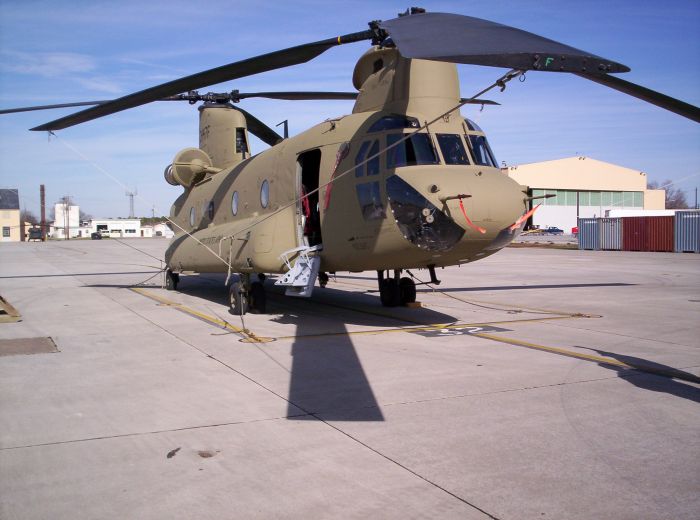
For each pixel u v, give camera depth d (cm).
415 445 493
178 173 1666
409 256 966
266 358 821
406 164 952
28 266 2895
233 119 1628
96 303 1469
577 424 540
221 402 618
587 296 1552
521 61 569
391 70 1040
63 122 1209
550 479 427
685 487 413
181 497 404
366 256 1011
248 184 1345
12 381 706
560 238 6894
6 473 444
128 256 3756
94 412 588
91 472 445
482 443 496
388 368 756
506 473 437
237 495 406
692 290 1680
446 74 1012
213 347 902
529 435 513
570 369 745
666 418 556
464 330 1038
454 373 728
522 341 934
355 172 1014
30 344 934
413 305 1338
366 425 542
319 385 680
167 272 1836
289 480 429
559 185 6938
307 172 1222
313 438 511
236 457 471
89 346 918
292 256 1113
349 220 1020
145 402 620
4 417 572
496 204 904
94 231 9925
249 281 1265
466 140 984
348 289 1805
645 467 447
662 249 4000
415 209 917
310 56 897
